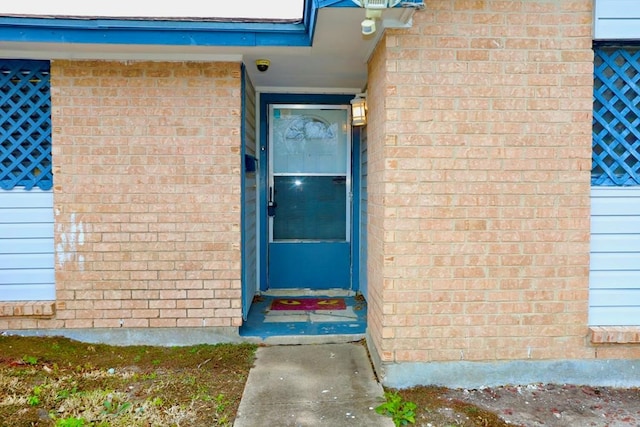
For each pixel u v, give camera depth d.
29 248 4.22
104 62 4.14
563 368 3.65
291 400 3.36
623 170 3.76
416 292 3.54
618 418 3.24
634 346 3.69
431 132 3.49
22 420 3.03
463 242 3.54
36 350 4.02
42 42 3.72
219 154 4.23
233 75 4.21
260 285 5.78
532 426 3.11
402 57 3.45
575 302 3.61
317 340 4.39
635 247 3.73
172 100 4.19
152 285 4.25
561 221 3.57
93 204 4.18
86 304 4.22
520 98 3.51
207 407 3.25
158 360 3.98
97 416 3.10
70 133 4.14
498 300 3.58
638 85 3.74
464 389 3.59
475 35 3.47
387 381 3.58
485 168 3.52
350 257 5.90
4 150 4.17
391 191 3.49
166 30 3.74
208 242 4.26
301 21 3.79
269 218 5.82
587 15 3.51
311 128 5.82
